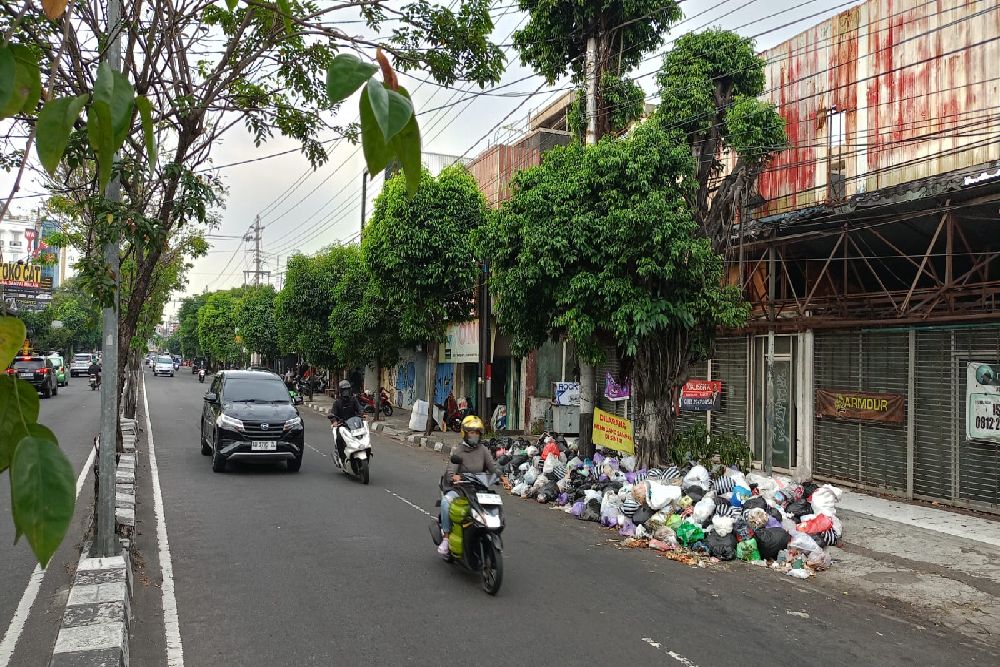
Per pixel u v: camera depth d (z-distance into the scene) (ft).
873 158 39.63
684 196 36.63
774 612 21.04
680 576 24.58
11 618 19.07
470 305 66.90
